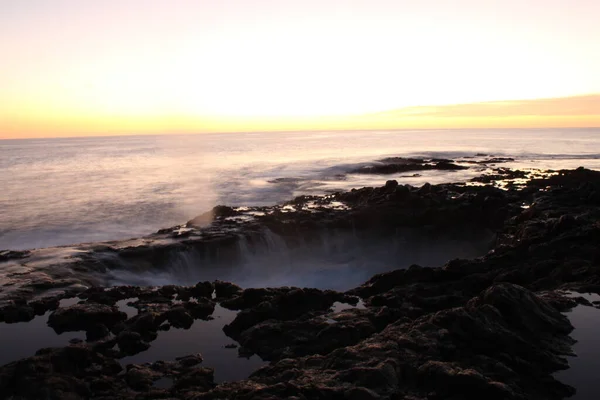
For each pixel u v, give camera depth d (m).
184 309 13.05
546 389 7.97
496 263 15.56
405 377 8.16
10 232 28.03
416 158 69.94
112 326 12.45
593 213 21.55
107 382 9.07
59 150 116.44
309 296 13.19
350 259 23.23
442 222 25.31
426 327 9.73
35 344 11.38
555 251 15.73
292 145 129.25
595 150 87.75
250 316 12.10
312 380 8.06
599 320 10.48
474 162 62.59
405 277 14.80
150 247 20.03
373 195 28.81
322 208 27.16
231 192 40.81
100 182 49.12
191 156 86.94
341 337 10.52
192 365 10.05
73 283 15.91
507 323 9.79
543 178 37.72
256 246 22.22
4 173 59.22
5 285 15.31
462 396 7.57
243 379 9.16
